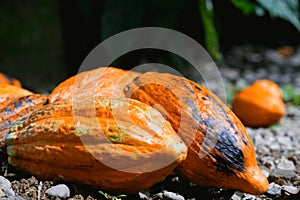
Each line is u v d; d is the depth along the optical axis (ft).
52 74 6.29
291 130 4.72
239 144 3.11
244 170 3.10
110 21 5.77
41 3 6.29
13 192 3.04
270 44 8.84
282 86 6.94
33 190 3.06
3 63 6.17
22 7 6.25
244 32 8.86
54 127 3.04
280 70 7.71
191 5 7.16
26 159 3.12
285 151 4.07
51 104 3.11
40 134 3.06
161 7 5.85
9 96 3.41
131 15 5.77
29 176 3.15
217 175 3.11
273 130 4.63
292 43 8.98
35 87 5.86
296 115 5.34
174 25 6.51
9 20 6.23
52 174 3.09
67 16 6.41
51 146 3.04
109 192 3.11
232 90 6.30
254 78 7.25
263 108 4.66
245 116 4.70
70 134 3.01
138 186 3.07
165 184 3.30
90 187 3.10
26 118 3.15
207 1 6.04
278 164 3.72
